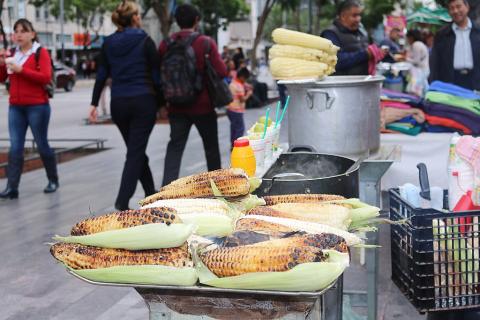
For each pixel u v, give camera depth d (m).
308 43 3.67
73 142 11.88
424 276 2.44
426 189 3.06
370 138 3.54
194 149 10.35
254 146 2.98
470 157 2.77
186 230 1.79
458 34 5.74
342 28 5.54
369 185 3.41
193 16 6.16
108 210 6.52
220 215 2.01
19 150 7.12
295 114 3.61
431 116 4.88
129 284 1.79
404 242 2.58
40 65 6.87
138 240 1.79
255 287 1.69
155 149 10.53
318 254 1.70
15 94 6.99
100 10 47.47
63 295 4.34
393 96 5.03
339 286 2.67
